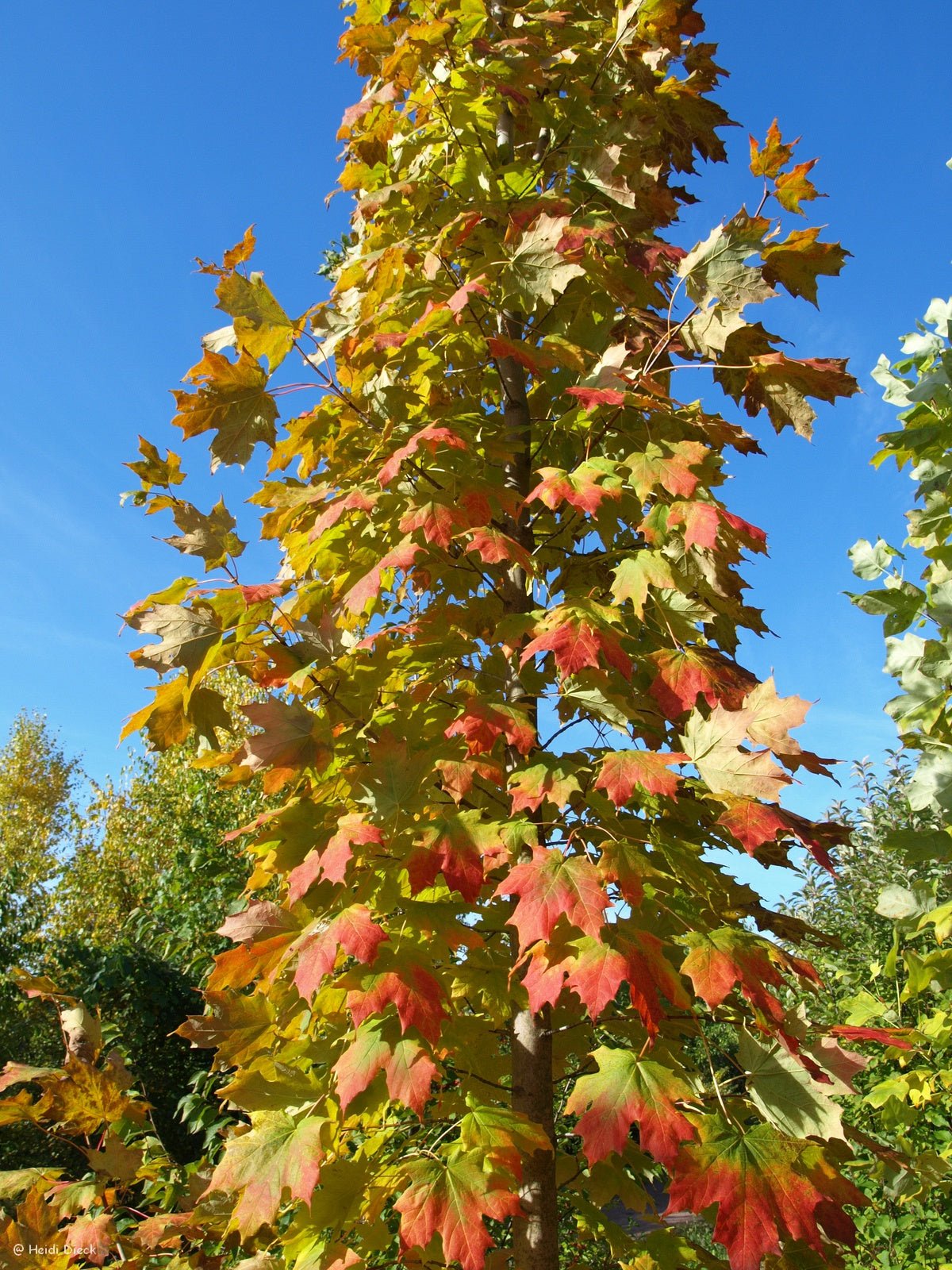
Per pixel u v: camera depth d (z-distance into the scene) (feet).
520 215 8.93
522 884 6.22
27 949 29.60
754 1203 5.39
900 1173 9.93
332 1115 6.61
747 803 6.57
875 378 11.41
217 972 7.36
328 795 8.05
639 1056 6.09
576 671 6.75
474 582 10.05
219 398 8.10
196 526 7.42
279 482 9.23
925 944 14.44
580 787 7.55
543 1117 7.70
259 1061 7.33
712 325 8.07
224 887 27.66
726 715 7.13
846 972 14.92
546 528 10.39
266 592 7.19
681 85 11.24
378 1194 6.28
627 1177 8.30
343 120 10.40
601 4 11.25
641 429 9.17
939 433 10.70
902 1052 10.17
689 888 7.48
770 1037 6.68
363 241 11.11
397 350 9.11
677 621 8.66
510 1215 5.67
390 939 6.90
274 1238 8.39
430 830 6.69
